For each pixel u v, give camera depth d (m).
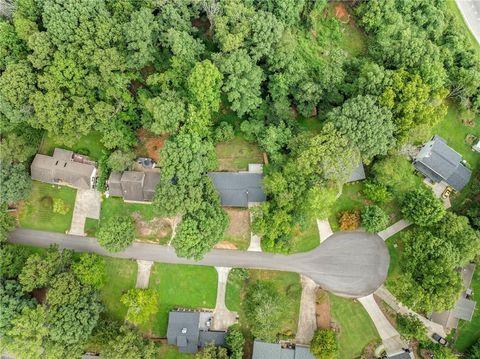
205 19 72.25
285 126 72.00
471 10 82.00
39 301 67.94
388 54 70.12
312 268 73.69
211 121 71.69
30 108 63.78
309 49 77.44
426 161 73.12
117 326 68.94
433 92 67.38
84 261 67.19
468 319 70.75
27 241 72.94
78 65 62.22
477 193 75.62
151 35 64.00
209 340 70.50
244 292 72.88
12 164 67.44
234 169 73.62
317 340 68.00
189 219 63.12
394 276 73.44
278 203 67.19
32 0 61.41
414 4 77.62
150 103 62.81
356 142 63.97
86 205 73.75
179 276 73.00
